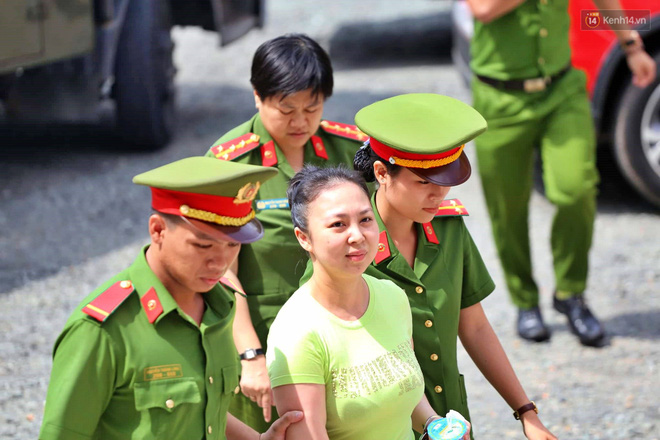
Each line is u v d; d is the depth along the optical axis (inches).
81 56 634.8
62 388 171.6
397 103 222.5
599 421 344.8
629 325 426.6
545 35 390.0
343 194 187.2
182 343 181.3
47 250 514.6
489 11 383.2
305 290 198.1
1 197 601.9
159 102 691.4
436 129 210.2
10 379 372.5
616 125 538.9
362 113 220.2
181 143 723.4
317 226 187.3
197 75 960.9
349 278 191.6
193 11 761.6
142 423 177.3
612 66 521.3
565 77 398.6
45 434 170.1
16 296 454.6
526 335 417.7
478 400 364.5
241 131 266.5
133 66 664.4
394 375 194.1
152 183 172.7
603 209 573.9
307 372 189.3
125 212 575.8
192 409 180.7
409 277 221.5
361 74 912.3
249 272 255.6
